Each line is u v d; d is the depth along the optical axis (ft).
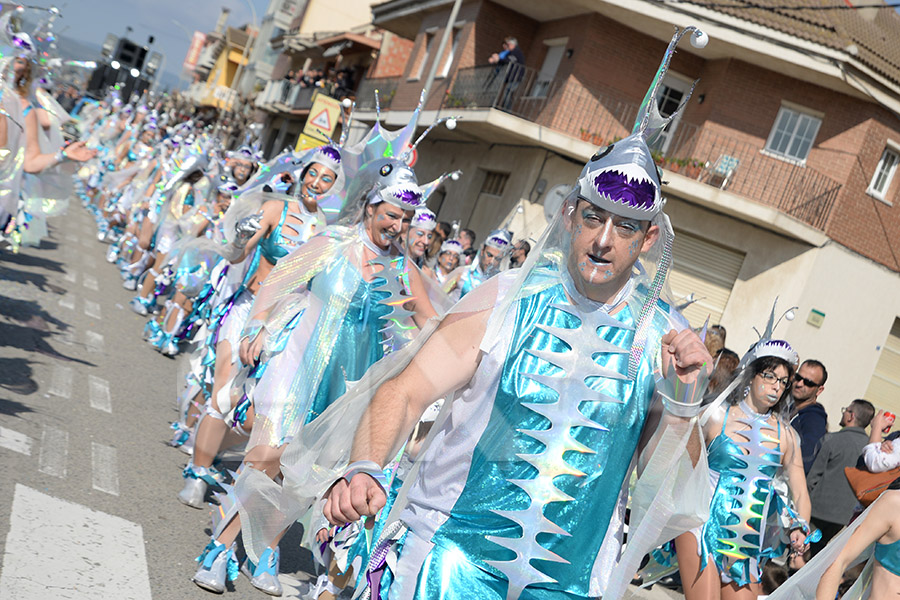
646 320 8.50
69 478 17.66
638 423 8.35
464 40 79.66
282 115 158.10
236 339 19.19
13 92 22.75
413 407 8.09
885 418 20.68
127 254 47.83
